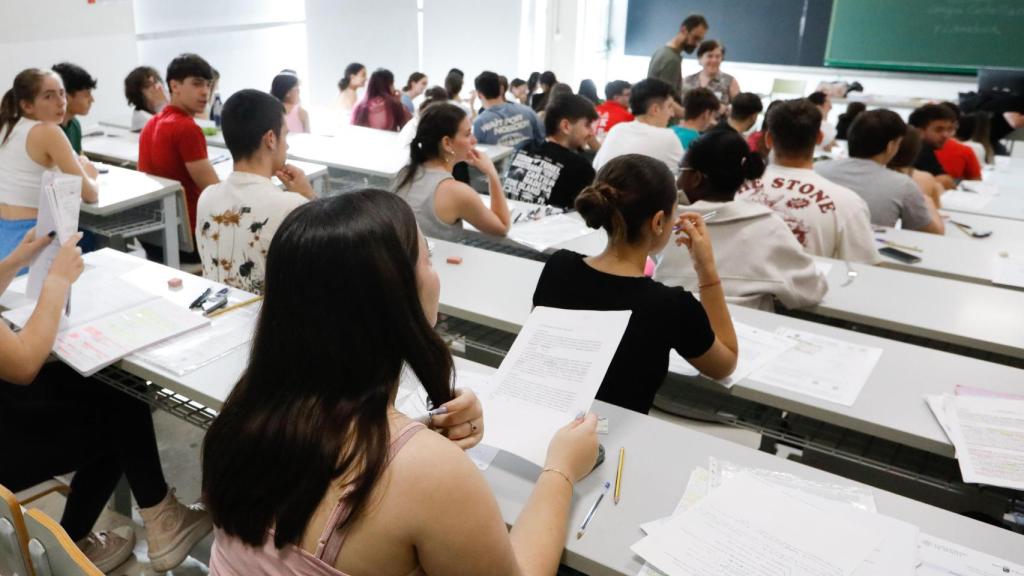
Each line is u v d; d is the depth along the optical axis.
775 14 8.72
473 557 0.79
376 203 0.81
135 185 3.27
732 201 2.05
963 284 2.25
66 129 3.65
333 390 0.79
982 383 1.58
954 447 1.35
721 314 1.58
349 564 0.77
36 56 5.16
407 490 0.76
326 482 0.77
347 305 0.78
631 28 9.66
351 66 6.59
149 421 1.84
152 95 4.63
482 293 2.05
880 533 1.07
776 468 1.25
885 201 2.98
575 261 1.57
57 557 1.01
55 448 1.66
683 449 1.30
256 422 0.80
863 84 8.51
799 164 2.53
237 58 6.68
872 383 1.58
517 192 3.29
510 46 9.22
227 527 0.81
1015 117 5.91
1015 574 1.01
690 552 1.04
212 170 3.42
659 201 1.47
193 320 1.70
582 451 1.13
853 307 2.08
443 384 0.87
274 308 0.80
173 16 6.05
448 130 2.51
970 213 3.47
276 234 0.81
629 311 1.36
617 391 1.46
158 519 1.83
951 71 8.04
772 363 1.66
